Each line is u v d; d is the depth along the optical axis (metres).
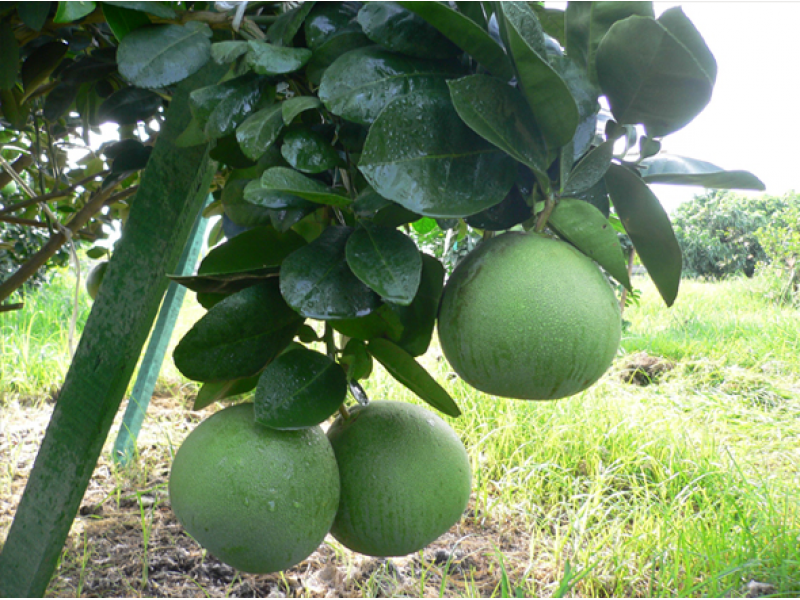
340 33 0.54
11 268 3.23
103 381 0.65
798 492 1.51
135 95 0.83
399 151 0.46
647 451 1.75
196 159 0.62
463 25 0.45
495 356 0.51
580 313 0.50
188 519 0.55
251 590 1.16
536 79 0.45
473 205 0.47
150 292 0.64
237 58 0.57
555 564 1.23
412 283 0.47
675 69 0.47
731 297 4.83
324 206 0.61
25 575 0.67
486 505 1.48
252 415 0.57
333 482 0.57
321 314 0.49
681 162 0.64
